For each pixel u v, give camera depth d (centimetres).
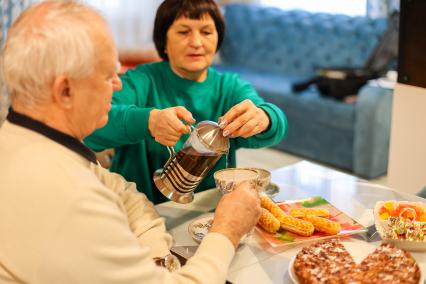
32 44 84
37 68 85
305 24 436
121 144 152
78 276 85
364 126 331
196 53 160
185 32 159
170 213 142
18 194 85
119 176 132
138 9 487
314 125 372
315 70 400
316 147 376
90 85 90
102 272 86
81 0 102
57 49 84
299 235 123
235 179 126
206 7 158
